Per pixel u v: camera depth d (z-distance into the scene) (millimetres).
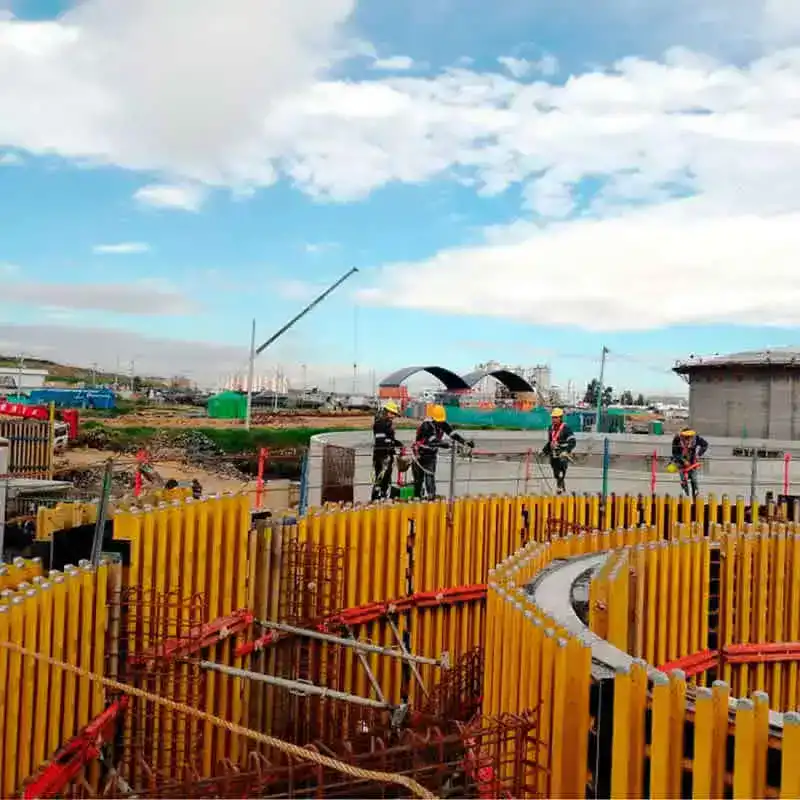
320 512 11273
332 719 10484
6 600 5809
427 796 4121
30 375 88625
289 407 89562
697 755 4551
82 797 6160
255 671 9617
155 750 7684
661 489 22234
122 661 7535
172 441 40938
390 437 16094
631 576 7891
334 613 10719
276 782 5863
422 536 12562
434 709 9188
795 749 4133
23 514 16609
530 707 5754
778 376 31141
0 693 5449
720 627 9148
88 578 6863
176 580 8328
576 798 5160
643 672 4879
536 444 27766
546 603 7613
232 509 9305
